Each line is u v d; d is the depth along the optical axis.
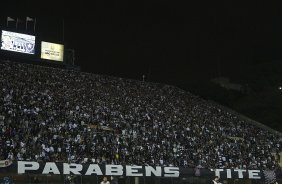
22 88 58.66
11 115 48.41
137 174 44.69
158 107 71.75
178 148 55.69
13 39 74.81
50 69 73.94
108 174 43.12
